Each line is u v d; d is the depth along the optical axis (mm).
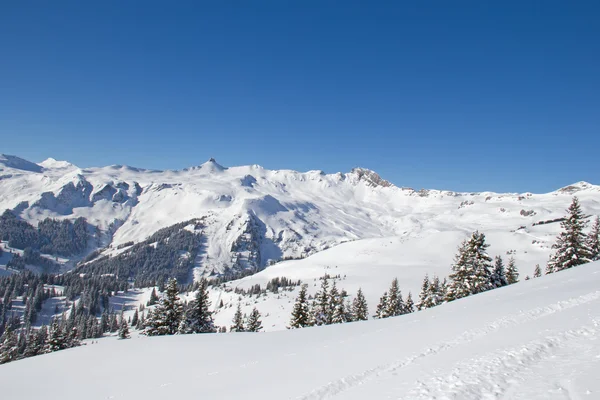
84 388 18375
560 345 11477
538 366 10086
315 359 17188
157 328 55969
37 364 26094
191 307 56906
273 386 13617
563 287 23859
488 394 8820
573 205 54375
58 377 21500
